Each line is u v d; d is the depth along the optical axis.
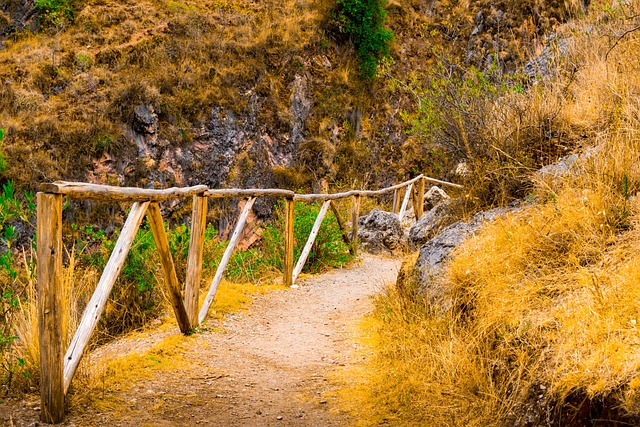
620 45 7.21
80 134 18.70
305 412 4.22
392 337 5.40
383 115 23.02
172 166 19.33
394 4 25.03
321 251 10.10
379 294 6.87
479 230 5.66
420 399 4.10
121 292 6.52
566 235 4.56
